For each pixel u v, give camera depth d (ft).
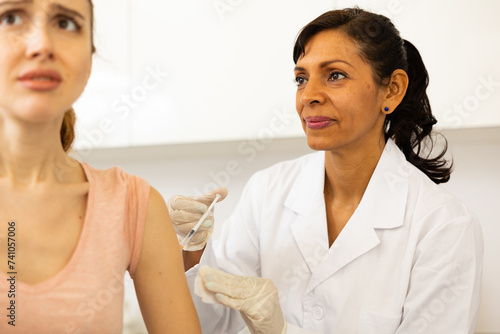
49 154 2.23
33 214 2.22
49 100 1.93
